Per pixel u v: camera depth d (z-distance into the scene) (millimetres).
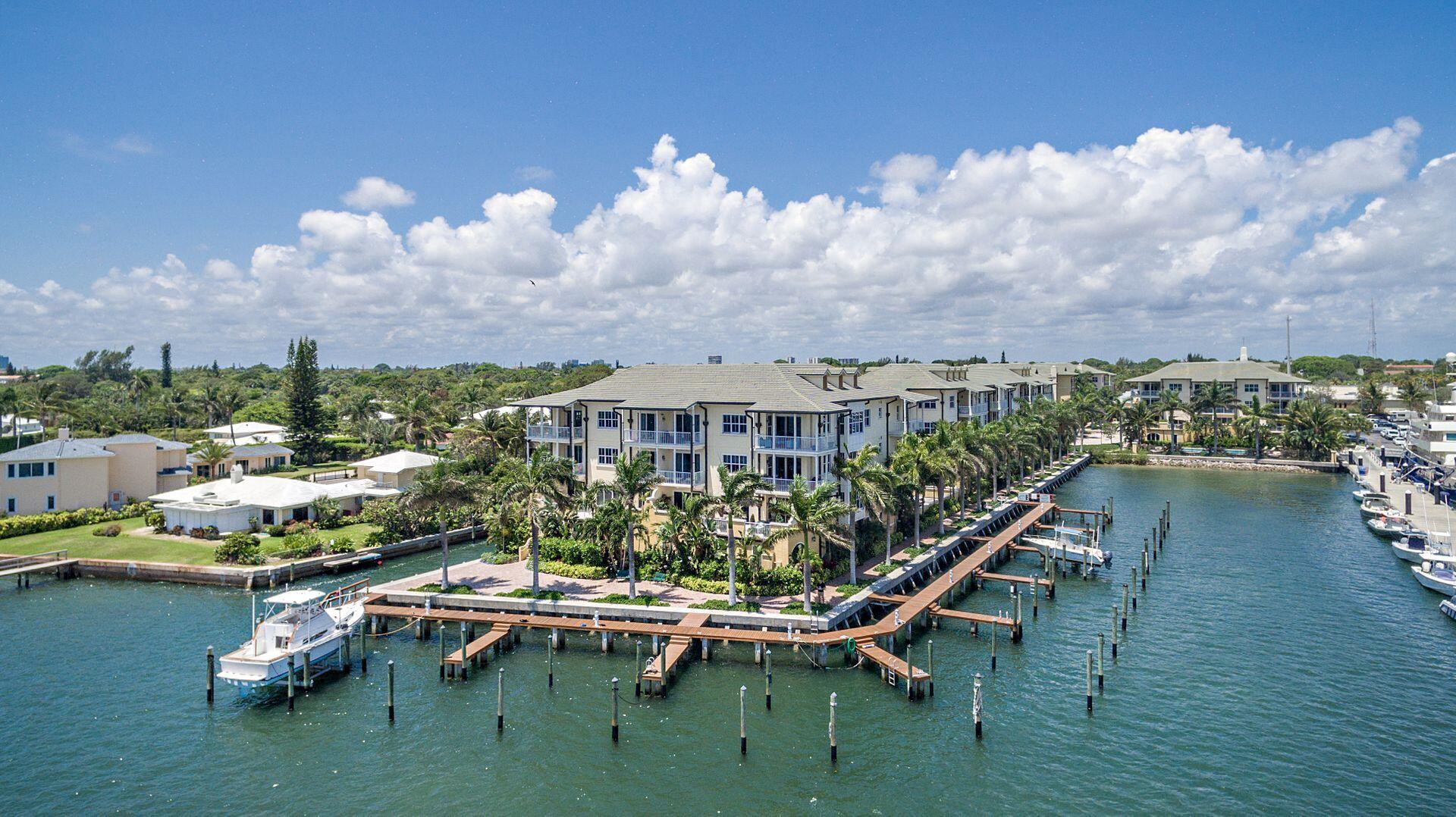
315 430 113375
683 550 53875
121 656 45219
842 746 34938
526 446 76875
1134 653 45125
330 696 40344
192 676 42562
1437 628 48500
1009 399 121562
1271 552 67812
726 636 43906
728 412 59500
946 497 78312
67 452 77312
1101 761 33469
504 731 36625
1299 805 30125
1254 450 124125
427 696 40344
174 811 30453
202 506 68500
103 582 60406
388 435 119000
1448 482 86500
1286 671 42250
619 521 49875
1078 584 59312
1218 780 31891
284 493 72250
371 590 53344
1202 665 43250
